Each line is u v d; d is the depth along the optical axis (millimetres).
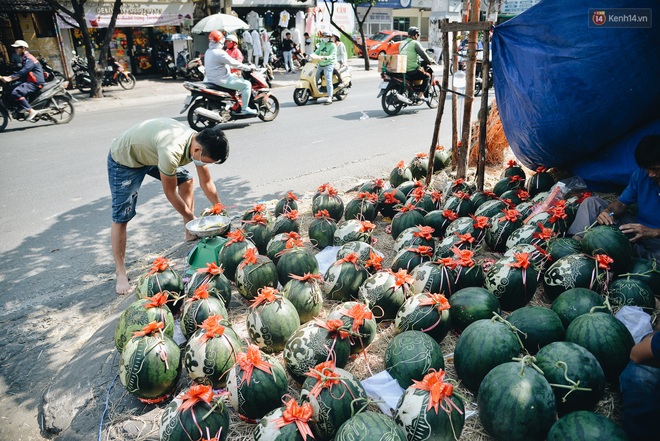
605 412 2867
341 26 29969
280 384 2863
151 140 4480
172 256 5383
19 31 19328
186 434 2588
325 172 8242
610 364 2943
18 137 11539
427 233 4391
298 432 2471
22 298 4969
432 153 6559
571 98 4934
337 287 3979
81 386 3529
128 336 3428
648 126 4910
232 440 2826
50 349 4227
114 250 4828
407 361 3023
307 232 5477
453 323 3537
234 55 14109
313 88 14531
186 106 11211
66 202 7391
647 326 3252
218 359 3051
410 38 12609
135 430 3020
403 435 2455
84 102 16562
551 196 4859
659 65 4480
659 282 3758
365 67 25078
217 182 7988
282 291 3904
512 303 3736
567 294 3443
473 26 5578
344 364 3139
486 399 2619
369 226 4855
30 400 3688
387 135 10703
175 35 22297
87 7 20109
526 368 2637
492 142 7543
